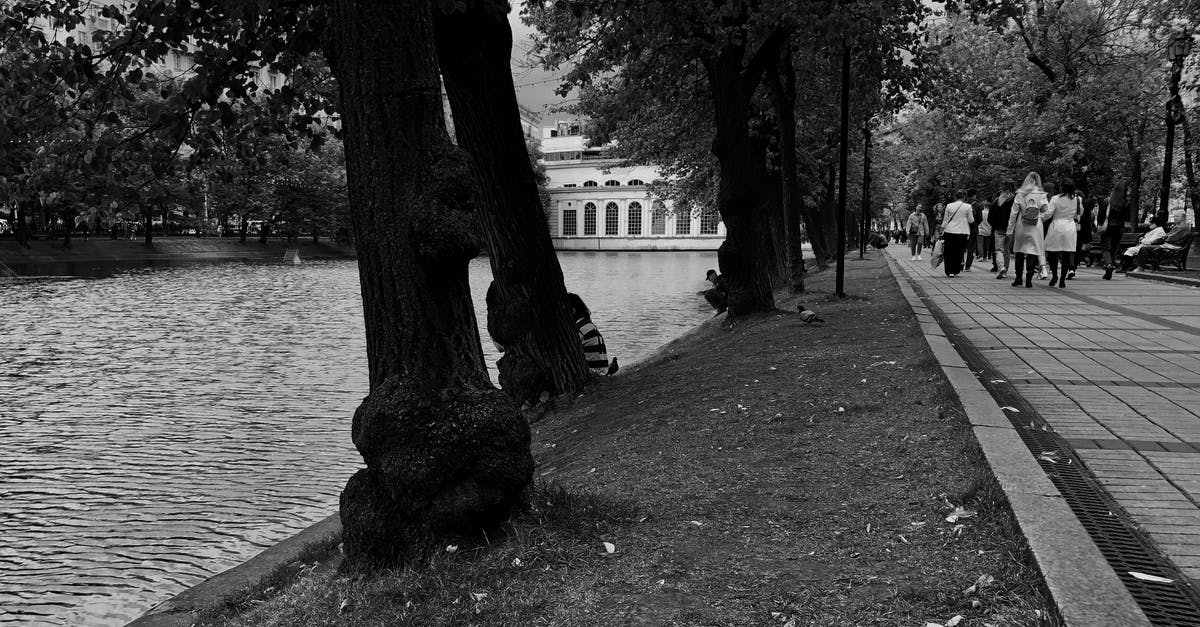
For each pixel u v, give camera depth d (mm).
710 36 11531
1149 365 6902
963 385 5805
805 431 5324
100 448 8258
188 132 7695
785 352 8875
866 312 11547
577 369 9070
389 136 3732
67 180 7293
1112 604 2551
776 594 3002
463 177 3734
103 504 6598
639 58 15594
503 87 8281
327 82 8281
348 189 3943
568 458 6141
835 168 29859
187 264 52781
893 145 42844
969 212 17609
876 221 68812
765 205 12773
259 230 76250
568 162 128375
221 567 5402
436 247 3623
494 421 3693
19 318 20609
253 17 6707
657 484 4500
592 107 20750
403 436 3613
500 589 3252
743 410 6207
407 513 3643
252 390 11297
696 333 14156
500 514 3734
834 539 3469
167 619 4262
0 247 46938
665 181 34469
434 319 3766
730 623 2826
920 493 3871
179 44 7387
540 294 8859
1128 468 4090
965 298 12633
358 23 3719
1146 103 24844
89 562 5453
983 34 28828
